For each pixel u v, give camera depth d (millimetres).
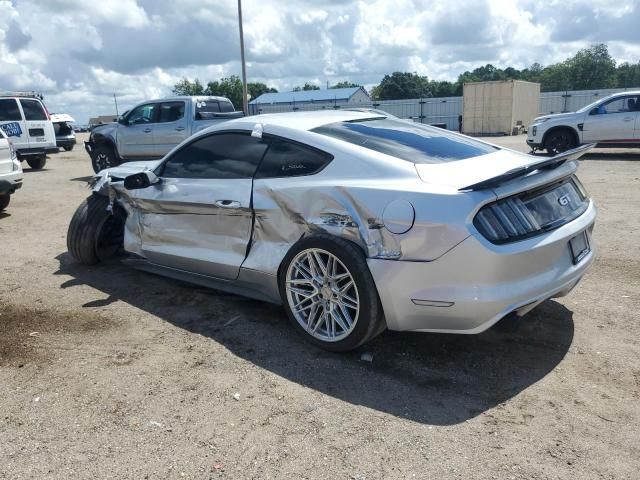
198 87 74938
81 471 2516
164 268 4855
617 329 3824
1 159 8414
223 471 2500
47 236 7113
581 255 3592
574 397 3029
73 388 3242
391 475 2447
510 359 3477
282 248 3797
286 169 3820
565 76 97562
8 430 2842
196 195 4254
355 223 3340
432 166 3428
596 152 16375
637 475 2410
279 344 3760
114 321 4199
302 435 2752
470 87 31188
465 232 2971
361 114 4477
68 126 23531
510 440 2678
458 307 3053
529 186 3172
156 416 2939
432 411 2941
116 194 5160
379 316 3369
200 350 3693
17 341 3883
